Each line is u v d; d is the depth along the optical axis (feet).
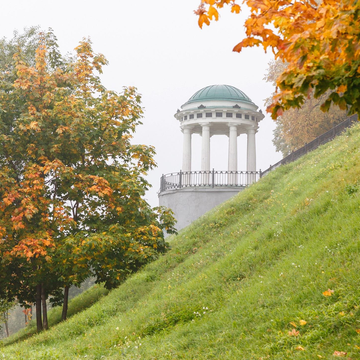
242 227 52.26
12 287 62.28
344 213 32.68
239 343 22.85
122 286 53.57
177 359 24.98
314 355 18.12
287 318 22.54
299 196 48.14
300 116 110.01
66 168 54.34
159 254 60.90
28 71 58.18
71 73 65.41
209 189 111.04
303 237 33.83
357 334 18.66
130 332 34.83
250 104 123.95
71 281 58.08
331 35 12.40
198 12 14.99
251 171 114.83
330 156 58.13
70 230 59.31
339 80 13.03
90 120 59.16
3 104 58.13
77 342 38.47
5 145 57.31
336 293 22.44
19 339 69.36
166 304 36.99
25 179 55.57
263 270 32.96
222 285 34.81
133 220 62.03
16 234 57.36
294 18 13.67
